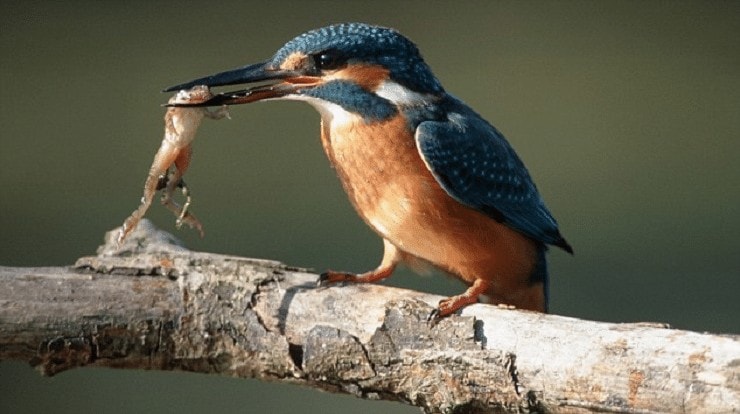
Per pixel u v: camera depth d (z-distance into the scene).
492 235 7.99
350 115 7.78
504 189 8.12
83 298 6.88
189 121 7.66
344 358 6.82
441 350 6.63
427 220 7.78
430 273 8.27
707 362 5.97
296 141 19.81
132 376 13.56
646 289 14.87
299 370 6.96
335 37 7.82
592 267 15.53
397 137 7.71
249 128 20.34
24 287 6.86
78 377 13.45
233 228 16.53
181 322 6.97
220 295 7.00
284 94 7.83
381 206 7.84
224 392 13.21
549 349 6.39
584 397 6.27
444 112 8.06
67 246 16.11
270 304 6.99
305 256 15.63
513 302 8.40
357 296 6.96
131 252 7.83
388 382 6.79
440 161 7.67
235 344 7.00
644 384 6.10
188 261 7.09
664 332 6.19
